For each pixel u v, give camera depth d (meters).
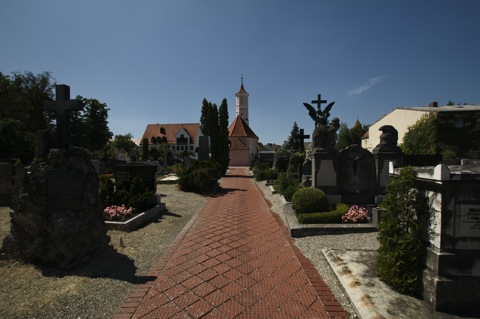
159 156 46.44
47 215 5.10
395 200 4.27
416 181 4.14
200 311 3.74
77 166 5.53
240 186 19.55
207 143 25.78
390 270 4.21
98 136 42.41
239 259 5.67
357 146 10.84
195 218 9.43
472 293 3.56
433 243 3.81
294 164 18.23
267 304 3.95
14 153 19.33
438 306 3.58
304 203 8.73
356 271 4.78
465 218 3.61
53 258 5.05
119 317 3.60
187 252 6.06
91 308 3.80
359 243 6.66
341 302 4.05
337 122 11.25
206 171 15.88
